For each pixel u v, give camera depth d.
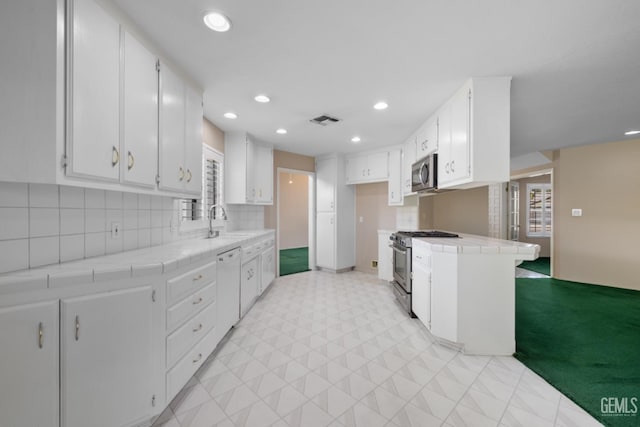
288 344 2.37
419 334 2.58
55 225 1.38
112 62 1.40
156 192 1.79
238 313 2.65
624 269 4.08
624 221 4.09
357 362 2.09
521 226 6.81
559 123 3.30
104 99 1.35
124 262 1.42
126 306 1.30
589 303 3.44
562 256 4.61
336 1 1.41
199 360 1.83
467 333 2.21
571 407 1.59
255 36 1.70
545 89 2.40
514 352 2.20
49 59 1.12
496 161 2.19
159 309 1.43
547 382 1.83
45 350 1.10
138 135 1.60
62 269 1.23
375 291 3.99
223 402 1.63
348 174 5.13
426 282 2.48
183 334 1.63
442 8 1.46
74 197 1.48
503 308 2.20
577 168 4.45
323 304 3.41
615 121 3.23
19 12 1.11
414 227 4.55
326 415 1.53
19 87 1.11
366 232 5.24
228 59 1.96
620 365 2.03
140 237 2.03
